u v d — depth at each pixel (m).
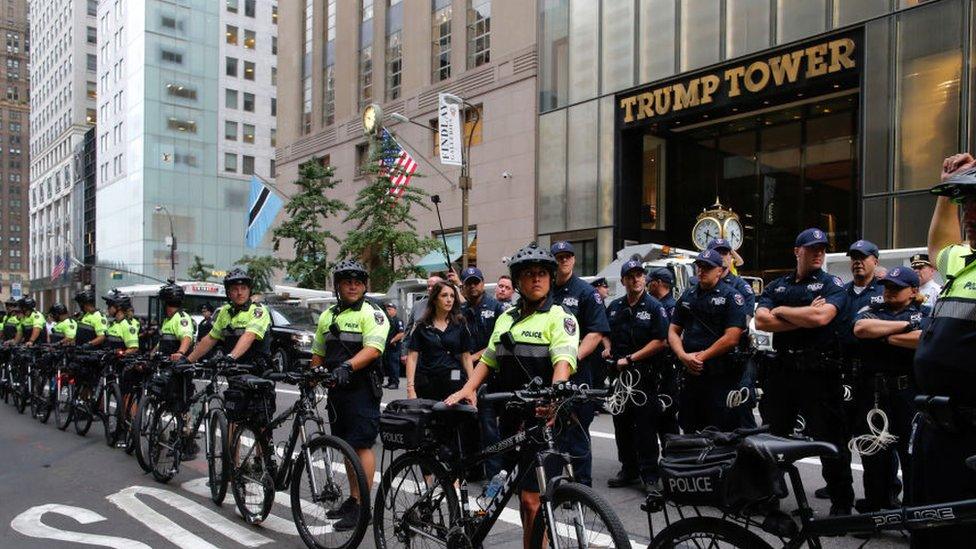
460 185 19.84
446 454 3.95
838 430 5.05
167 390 6.60
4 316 15.07
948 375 2.61
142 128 58.56
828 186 19.20
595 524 3.21
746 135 21.16
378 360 5.07
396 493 4.35
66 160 82.00
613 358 6.43
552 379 3.74
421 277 23.27
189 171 60.28
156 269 58.25
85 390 9.37
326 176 27.81
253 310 6.21
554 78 22.84
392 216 23.56
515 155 23.88
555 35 22.84
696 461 2.95
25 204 142.50
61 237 82.69
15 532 5.29
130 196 60.25
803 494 2.79
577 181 22.03
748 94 18.34
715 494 2.83
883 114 15.87
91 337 10.01
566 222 22.27
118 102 63.38
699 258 5.54
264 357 6.21
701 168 22.27
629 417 6.39
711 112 19.47
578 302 5.22
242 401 5.30
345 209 27.89
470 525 3.82
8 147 140.50
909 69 15.50
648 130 21.59
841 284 5.12
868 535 2.81
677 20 19.73
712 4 19.00
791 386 5.11
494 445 3.75
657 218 22.27
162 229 58.78
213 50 61.94
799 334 5.07
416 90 27.98
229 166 62.34
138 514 5.73
